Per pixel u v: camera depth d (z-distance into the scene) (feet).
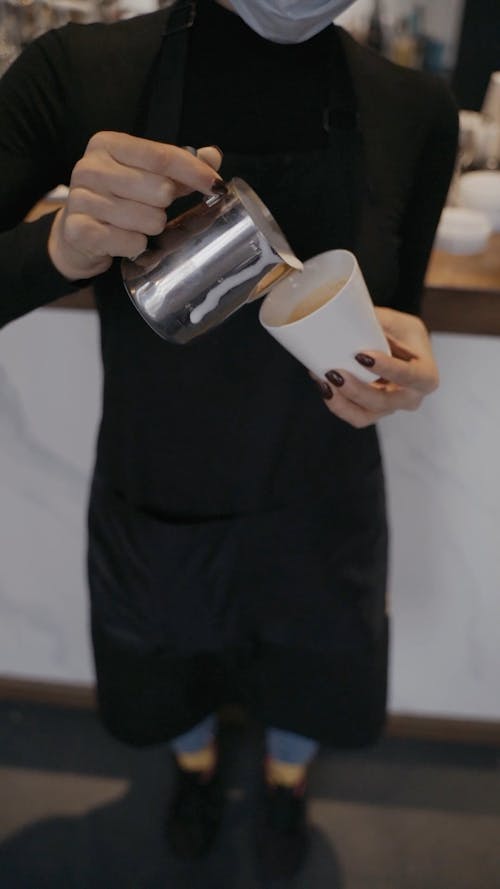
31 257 2.09
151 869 4.42
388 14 4.40
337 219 2.53
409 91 2.60
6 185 2.31
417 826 4.69
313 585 3.15
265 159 2.42
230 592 3.14
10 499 4.44
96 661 3.59
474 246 3.39
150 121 2.36
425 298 3.18
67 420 4.07
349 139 2.45
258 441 2.83
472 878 4.42
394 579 4.51
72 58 2.35
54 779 4.90
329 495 2.99
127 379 2.75
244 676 3.71
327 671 3.43
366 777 4.96
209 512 3.01
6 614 4.95
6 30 3.91
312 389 2.74
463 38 4.43
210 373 2.68
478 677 4.87
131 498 3.04
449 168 2.76
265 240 1.86
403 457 4.01
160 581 3.07
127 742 3.76
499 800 4.84
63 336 3.74
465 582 4.46
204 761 4.52
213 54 2.40
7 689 5.30
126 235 1.87
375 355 2.15
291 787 4.39
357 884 4.39
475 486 4.07
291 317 2.21
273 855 4.41
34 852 4.50
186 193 1.96
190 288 1.94
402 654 4.83
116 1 3.99
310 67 2.44
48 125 2.36
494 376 3.64
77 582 4.75
